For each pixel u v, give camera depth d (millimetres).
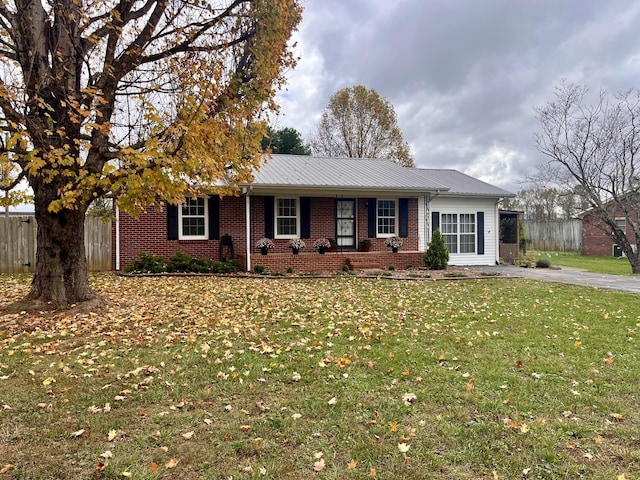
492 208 18156
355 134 34438
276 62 7598
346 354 4879
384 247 16359
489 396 3699
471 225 17891
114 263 13250
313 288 10289
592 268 16672
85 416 3312
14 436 3002
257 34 7281
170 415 3330
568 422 3217
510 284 11203
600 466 2645
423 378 4125
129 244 13344
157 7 7168
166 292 9234
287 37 7766
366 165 17984
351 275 12820
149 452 2803
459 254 17703
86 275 7637
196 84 6777
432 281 11742
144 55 7375
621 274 14195
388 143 34625
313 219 15484
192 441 2936
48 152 5816
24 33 6219
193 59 7320
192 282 10828
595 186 16141
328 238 15672
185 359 4699
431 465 2652
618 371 4344
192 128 5875
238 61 7633
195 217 13984
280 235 15039
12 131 5699
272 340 5516
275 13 7195
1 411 3396
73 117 5664
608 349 5141
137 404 3545
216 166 6547
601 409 3455
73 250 7398
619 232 15430
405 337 5691
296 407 3473
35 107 6152
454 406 3500
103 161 6953
